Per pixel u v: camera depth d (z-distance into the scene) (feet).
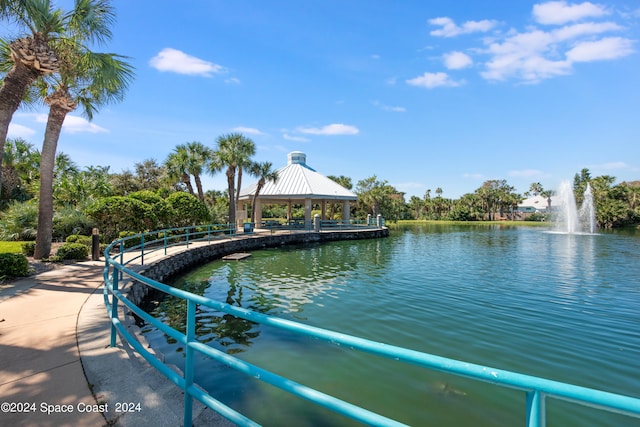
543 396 3.13
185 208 61.57
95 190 64.44
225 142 73.26
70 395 8.34
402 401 12.56
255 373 5.10
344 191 94.12
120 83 32.17
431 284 32.17
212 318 22.06
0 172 24.08
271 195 84.02
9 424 7.13
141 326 20.38
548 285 31.81
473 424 11.27
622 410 2.69
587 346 17.79
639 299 26.78
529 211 254.68
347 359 15.99
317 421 11.30
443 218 224.53
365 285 31.65
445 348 17.53
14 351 10.98
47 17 25.17
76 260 31.96
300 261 46.44
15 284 21.89
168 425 7.18
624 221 138.82
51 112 31.94
